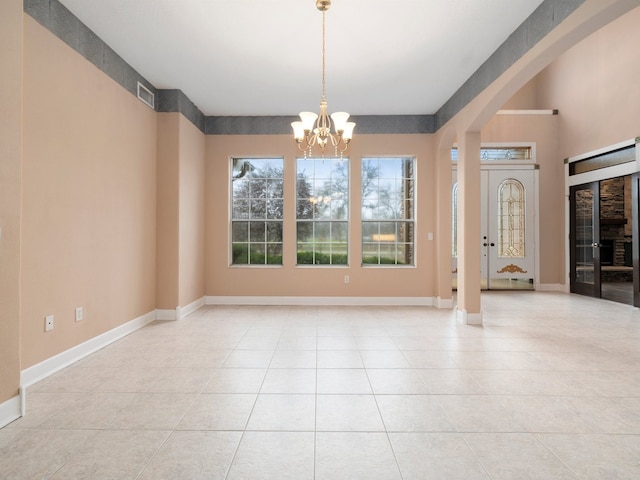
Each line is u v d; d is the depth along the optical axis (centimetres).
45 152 283
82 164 326
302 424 215
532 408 236
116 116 380
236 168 598
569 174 719
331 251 599
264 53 379
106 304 367
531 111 752
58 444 193
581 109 682
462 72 423
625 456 184
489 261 749
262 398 249
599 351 350
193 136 525
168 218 475
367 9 306
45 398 247
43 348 285
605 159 631
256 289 584
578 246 706
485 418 223
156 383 274
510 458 183
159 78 440
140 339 388
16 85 215
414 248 588
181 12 311
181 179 481
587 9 248
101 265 358
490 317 496
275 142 582
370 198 597
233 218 599
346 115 322
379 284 583
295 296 584
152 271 467
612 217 862
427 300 581
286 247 585
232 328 434
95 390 261
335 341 381
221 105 532
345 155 583
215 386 268
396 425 214
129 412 228
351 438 201
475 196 460
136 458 181
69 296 312
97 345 352
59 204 299
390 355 338
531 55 310
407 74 428
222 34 345
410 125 578
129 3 298
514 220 752
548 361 322
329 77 436
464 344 371
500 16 315
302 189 599
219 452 187
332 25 330
